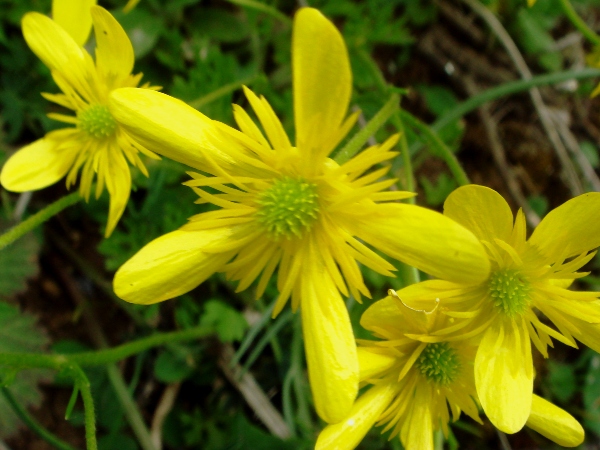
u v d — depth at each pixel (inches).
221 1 4.6
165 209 4.0
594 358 4.5
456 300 2.6
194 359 4.1
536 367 4.5
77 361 3.3
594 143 5.2
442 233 2.2
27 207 4.2
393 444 3.8
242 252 2.6
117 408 4.1
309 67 2.2
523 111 5.1
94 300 4.4
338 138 2.3
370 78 4.5
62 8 3.2
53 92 4.2
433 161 4.8
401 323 2.7
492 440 4.5
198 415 4.2
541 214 4.9
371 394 2.7
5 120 4.2
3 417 3.9
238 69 4.5
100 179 3.2
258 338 4.2
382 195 2.3
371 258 2.4
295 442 3.7
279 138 2.4
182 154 2.4
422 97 5.0
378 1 4.6
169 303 4.2
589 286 4.7
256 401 4.1
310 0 4.6
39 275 4.3
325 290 2.5
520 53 5.1
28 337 3.9
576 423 2.6
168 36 4.3
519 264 2.5
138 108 2.4
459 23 5.0
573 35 5.2
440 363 2.7
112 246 4.0
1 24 4.1
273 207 2.4
